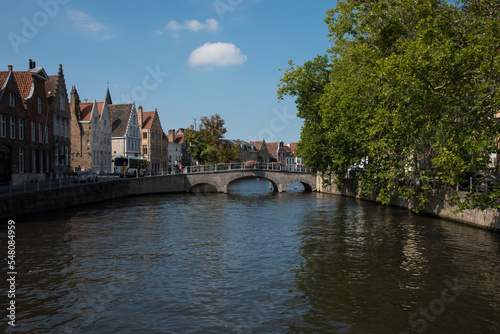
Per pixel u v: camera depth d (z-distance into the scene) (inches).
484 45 540.7
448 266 523.5
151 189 1798.7
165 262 547.5
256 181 3865.7
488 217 756.0
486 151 609.0
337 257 573.9
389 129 709.3
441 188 962.7
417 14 671.1
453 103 601.9
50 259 556.1
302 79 1407.5
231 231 789.2
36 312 374.3
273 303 399.2
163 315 369.4
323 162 1560.0
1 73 1348.4
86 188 1262.3
